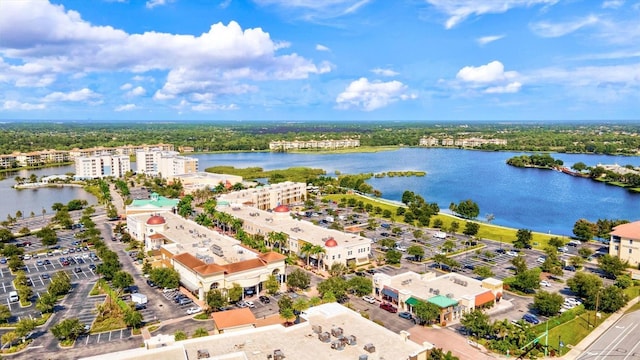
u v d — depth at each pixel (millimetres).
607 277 199000
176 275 179500
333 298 156875
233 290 164375
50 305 160250
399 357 107125
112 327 148500
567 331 145000
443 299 154375
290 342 114125
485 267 193750
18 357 129750
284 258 183875
